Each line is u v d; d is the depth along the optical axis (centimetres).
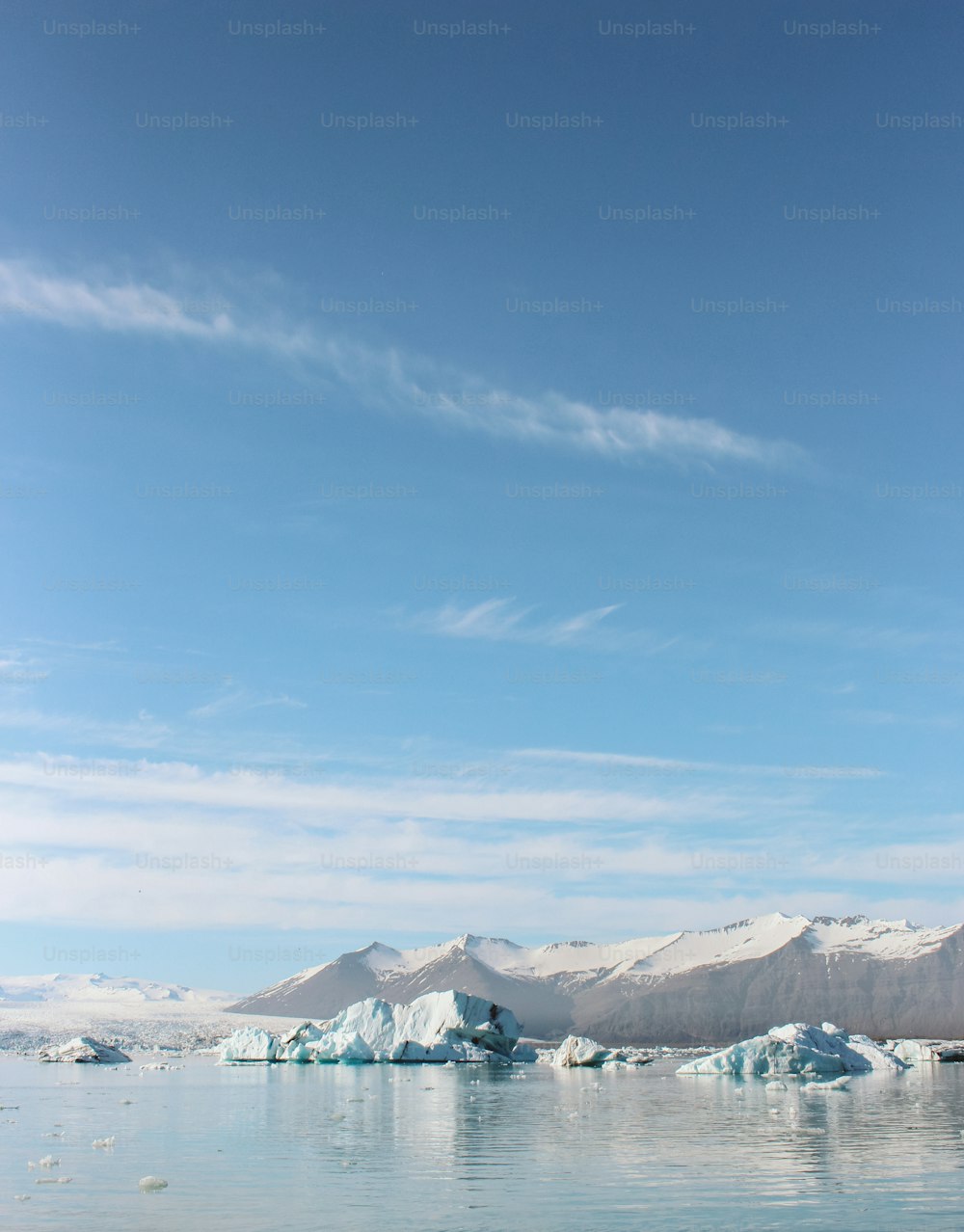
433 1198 2580
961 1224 2236
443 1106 5447
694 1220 2295
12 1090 6912
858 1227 2216
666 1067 11275
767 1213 2373
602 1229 2209
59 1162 3269
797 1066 8381
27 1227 2233
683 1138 3847
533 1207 2458
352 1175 2973
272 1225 2247
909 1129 4088
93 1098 6128
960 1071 9031
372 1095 6300
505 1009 12256
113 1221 2291
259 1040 11781
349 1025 11800
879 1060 9619
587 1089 6781
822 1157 3288
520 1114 4891
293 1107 5403
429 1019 11894
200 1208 2450
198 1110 5244
